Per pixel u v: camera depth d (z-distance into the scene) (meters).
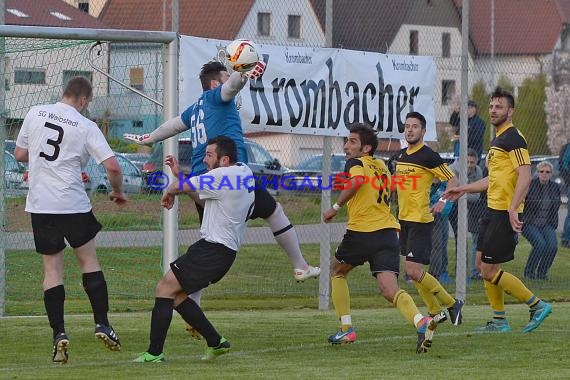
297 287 31.20
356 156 19.86
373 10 42.75
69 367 17.16
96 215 30.12
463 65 29.19
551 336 21.75
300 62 27.64
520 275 35.75
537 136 42.16
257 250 36.91
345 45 40.97
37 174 17.77
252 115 26.80
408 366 17.44
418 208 22.94
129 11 41.59
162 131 20.72
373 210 19.62
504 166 22.19
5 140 25.02
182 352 19.28
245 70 18.64
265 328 22.89
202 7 47.66
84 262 18.20
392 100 29.53
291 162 46.38
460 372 16.72
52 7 39.97
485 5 73.31
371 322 24.27
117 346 18.22
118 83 25.73
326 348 19.83
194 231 32.56
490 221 22.39
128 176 29.98
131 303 27.44
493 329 22.72
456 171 32.62
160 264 29.81
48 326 22.66
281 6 44.62
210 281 17.50
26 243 29.88
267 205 19.91
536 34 72.31
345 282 20.42
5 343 20.17
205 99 19.41
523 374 16.52
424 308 28.73
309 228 40.22
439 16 70.25
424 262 23.14
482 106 45.53
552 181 34.41
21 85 26.73
